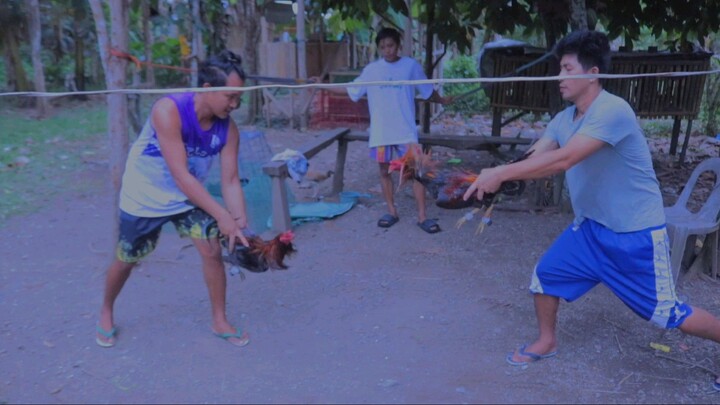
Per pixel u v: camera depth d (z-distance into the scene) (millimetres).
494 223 5980
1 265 5066
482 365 3574
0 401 3258
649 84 7699
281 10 14609
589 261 3260
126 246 3527
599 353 3684
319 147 6250
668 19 7137
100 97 14297
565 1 5816
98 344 3793
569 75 2957
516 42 8461
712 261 4695
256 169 6172
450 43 7668
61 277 4820
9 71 12938
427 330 3979
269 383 3406
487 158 8906
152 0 11945
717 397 3264
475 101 13859
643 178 3049
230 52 3373
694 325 3154
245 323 4070
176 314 4180
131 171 3441
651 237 3086
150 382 3428
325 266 5004
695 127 11578
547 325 3547
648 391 3318
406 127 5633
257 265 3465
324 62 14062
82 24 13547
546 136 3230
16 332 3969
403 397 3271
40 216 6328
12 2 12172
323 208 6266
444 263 5055
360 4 6957
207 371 3525
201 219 3494
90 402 3256
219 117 3385
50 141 9703
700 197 6992
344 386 3373
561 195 6223
